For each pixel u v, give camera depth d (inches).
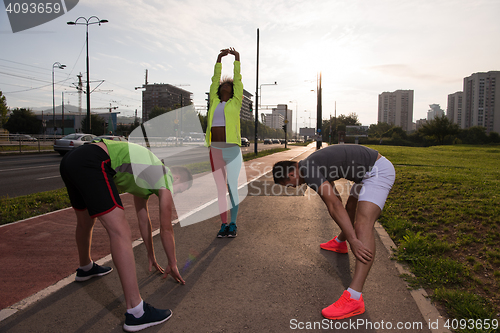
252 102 1007.0
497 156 945.5
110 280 110.9
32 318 86.9
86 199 79.8
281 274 115.3
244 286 106.1
